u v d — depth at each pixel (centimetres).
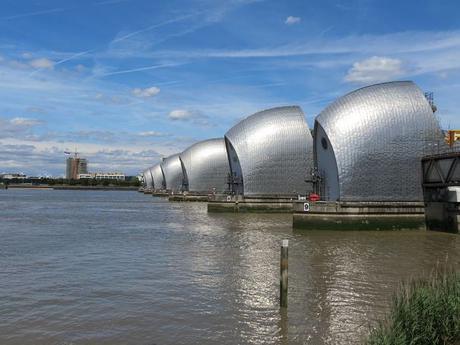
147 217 5550
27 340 1247
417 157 4203
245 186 6450
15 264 2320
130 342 1236
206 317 1437
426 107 4303
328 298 1636
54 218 5369
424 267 2208
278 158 6406
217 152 10319
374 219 3903
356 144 4234
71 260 2441
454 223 3738
